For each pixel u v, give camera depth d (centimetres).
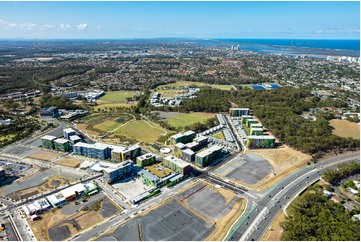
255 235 15688
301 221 15862
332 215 16462
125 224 16462
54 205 18038
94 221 16700
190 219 16988
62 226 16225
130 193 19612
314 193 19362
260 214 17525
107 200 18775
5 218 16862
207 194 19675
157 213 17512
